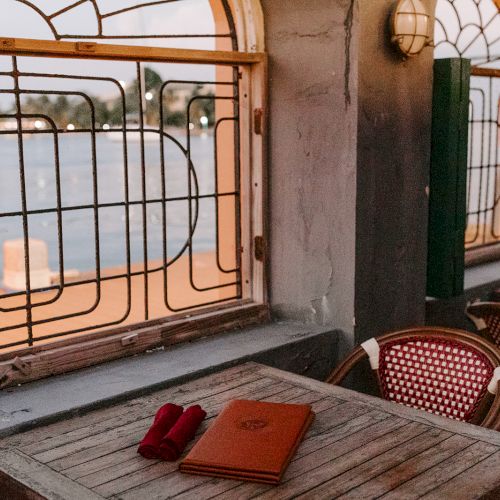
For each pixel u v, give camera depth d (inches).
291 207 119.4
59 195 98.0
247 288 125.3
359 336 115.8
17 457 70.0
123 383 92.0
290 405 77.7
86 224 735.7
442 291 131.3
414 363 96.0
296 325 120.0
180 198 114.5
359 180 110.7
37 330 161.2
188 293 205.6
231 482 63.0
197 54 107.1
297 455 68.4
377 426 75.7
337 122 110.9
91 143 101.2
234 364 102.0
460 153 128.3
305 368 112.6
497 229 176.9
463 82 125.8
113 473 65.5
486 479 63.6
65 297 198.8
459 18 149.0
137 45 99.9
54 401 85.7
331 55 109.8
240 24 116.4
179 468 65.2
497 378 85.5
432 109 126.7
